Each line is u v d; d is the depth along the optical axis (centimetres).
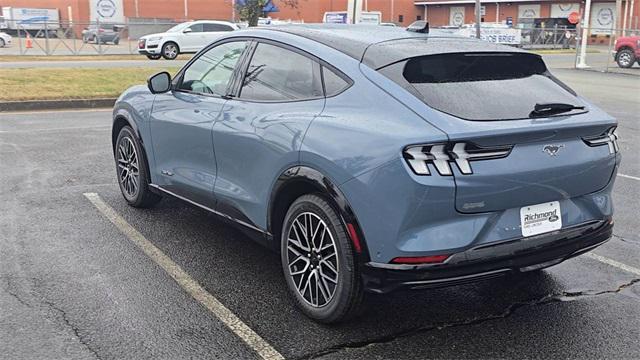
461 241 324
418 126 325
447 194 315
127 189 598
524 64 409
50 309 387
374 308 402
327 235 362
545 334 374
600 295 430
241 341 357
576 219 369
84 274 441
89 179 696
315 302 379
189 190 488
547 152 345
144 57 2717
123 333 361
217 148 445
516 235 341
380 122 338
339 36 412
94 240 509
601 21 4841
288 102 400
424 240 319
